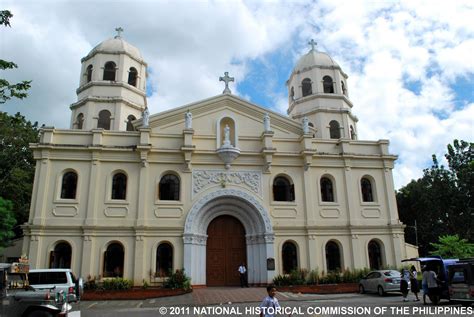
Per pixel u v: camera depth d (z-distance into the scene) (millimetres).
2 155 29906
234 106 26859
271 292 8742
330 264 25250
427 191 39344
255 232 25000
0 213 21797
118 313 15383
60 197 23453
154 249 23125
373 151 27859
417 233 42688
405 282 17984
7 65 11906
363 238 25656
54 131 24328
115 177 24531
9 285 12172
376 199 26734
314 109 29953
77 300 16203
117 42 29609
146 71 30938
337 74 31438
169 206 23984
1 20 11430
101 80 28234
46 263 21969
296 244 24906
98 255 22578
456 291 16062
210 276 24453
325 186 26781
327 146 27266
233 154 24969
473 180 35781
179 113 26109
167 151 24703
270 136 25875
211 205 24766
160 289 21016
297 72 32125
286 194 26078
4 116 15828
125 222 23328
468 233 36594
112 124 27188
